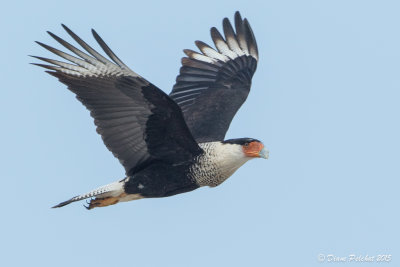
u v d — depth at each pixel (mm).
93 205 13531
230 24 16953
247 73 16625
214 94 16000
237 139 13672
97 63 12023
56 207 13125
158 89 12023
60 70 12094
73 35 11828
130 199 13578
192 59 16484
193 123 15227
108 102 12398
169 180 13438
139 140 12883
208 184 13742
